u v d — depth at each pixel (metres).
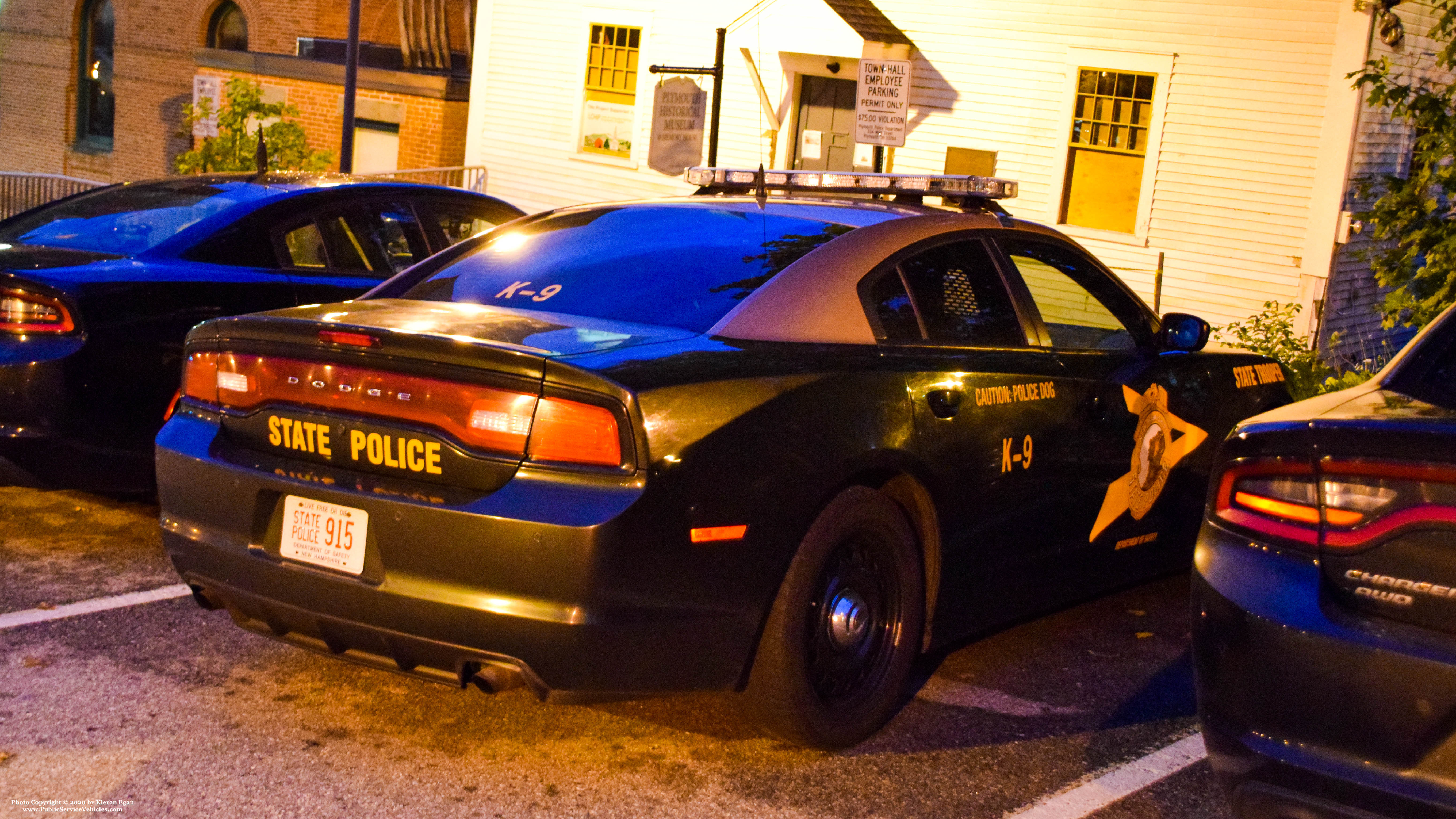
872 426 3.65
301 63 19.55
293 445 3.48
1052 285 4.61
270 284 5.59
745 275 3.87
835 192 4.73
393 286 4.33
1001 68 13.34
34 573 4.96
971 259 4.33
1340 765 2.63
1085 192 13.09
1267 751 2.72
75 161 27.05
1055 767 3.80
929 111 13.83
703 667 3.34
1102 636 5.04
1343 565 2.70
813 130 14.79
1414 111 8.77
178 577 5.03
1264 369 5.56
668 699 4.05
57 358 4.95
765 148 14.92
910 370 3.85
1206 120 12.21
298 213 5.92
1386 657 2.57
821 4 14.12
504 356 3.17
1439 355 3.20
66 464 5.05
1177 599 5.56
